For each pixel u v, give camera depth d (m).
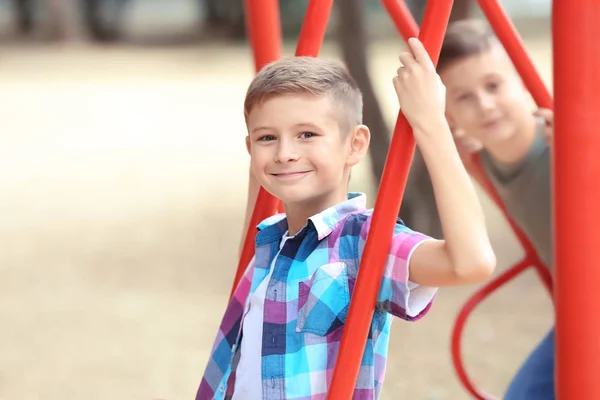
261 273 1.75
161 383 4.59
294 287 1.65
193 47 27.62
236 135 13.77
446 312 5.57
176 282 6.48
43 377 4.71
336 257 1.64
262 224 1.82
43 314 5.82
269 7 1.94
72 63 23.81
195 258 7.17
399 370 4.62
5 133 14.33
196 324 5.52
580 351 1.23
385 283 1.55
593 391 1.22
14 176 11.13
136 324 5.55
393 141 1.47
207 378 1.82
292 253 1.69
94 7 30.06
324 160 1.63
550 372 2.31
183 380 4.62
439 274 1.48
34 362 4.94
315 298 1.61
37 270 6.92
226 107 16.53
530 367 2.36
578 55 1.21
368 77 6.88
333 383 1.44
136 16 40.12
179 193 9.95
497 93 2.63
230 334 1.82
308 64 1.66
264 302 1.67
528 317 5.42
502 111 2.62
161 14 41.06
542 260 2.70
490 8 2.08
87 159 12.15
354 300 1.44
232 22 28.95
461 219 1.44
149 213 8.98
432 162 1.45
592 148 1.21
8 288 6.46
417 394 4.30
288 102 1.62
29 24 30.94
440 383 4.42
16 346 5.21
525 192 2.62
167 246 7.59
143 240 7.84
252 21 1.96
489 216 8.22
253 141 1.67
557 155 1.24
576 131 1.21
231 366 1.73
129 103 17.27
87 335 5.38
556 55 1.23
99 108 16.72
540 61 18.55
